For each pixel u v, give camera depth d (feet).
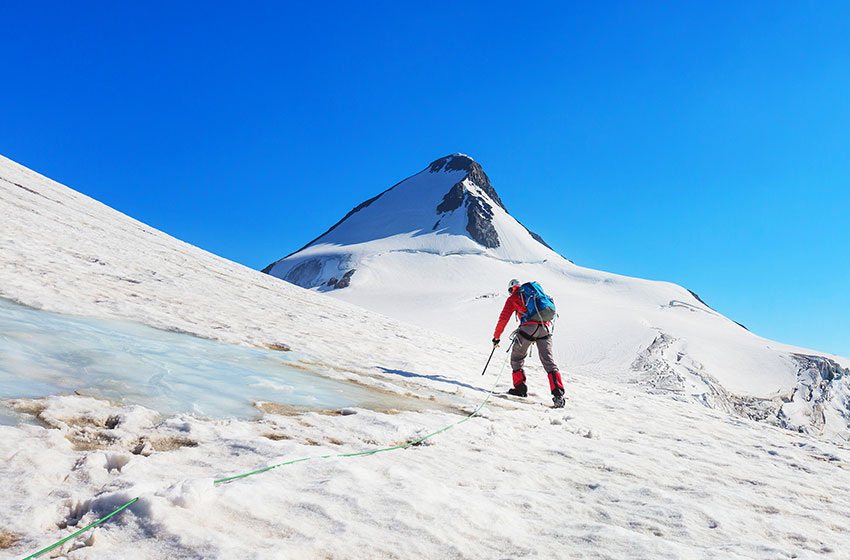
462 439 14.87
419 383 23.71
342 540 7.19
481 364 38.81
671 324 294.05
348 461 10.69
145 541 6.34
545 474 12.51
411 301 382.22
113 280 29.60
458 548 7.63
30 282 22.49
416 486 9.73
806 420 213.46
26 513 6.51
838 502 14.24
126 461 8.68
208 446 10.30
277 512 7.74
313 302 55.36
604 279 514.68
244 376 17.19
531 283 27.32
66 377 12.63
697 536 9.46
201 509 7.27
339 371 22.41
